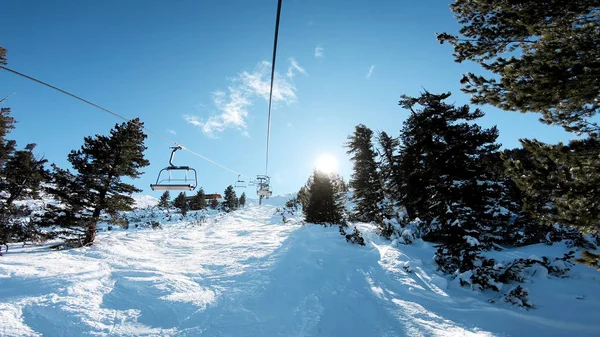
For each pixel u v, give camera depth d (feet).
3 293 24.44
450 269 34.04
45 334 19.47
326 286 30.73
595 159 16.03
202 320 22.70
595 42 15.99
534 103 17.16
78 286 27.45
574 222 15.69
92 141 59.98
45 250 50.62
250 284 31.63
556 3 17.75
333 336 19.99
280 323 22.43
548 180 16.87
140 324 21.95
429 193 44.70
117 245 57.06
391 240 50.80
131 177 64.39
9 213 57.41
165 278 32.60
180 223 142.10
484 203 39.42
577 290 25.88
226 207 243.19
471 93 21.71
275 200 313.12
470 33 24.04
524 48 22.13
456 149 40.32
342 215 87.92
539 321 21.63
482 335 19.75
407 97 55.47
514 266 30.04
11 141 78.02
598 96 16.19
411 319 22.54
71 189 56.75
